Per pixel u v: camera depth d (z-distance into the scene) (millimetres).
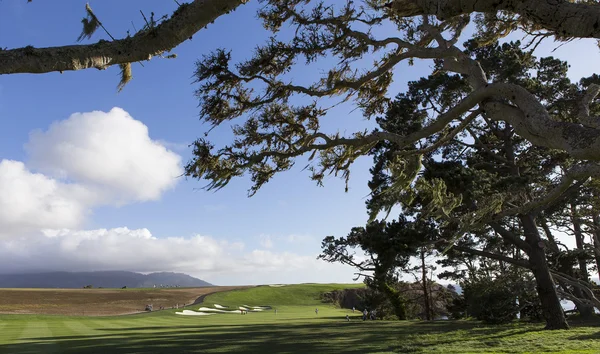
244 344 21734
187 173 7297
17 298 71562
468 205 20688
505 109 4398
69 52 3107
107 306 66875
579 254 28594
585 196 25031
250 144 8281
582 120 4008
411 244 23219
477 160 26016
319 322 39406
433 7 4039
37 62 2996
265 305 76688
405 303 48469
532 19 3658
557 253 29062
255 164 8109
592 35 3430
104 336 26766
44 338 25641
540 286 24203
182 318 47938
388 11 7953
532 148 24844
